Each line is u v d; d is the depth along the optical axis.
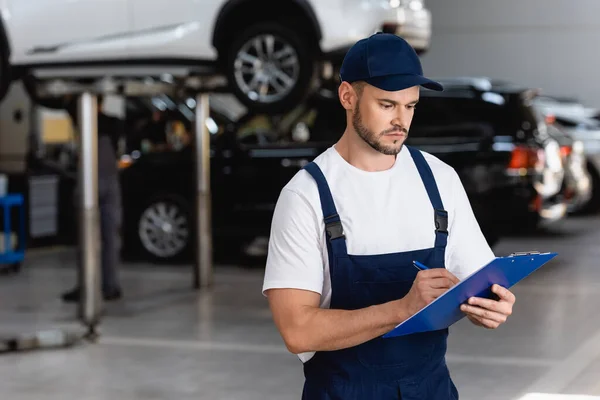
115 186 10.61
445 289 2.88
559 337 8.52
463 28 26.58
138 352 8.15
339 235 3.05
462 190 3.23
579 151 16.30
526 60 26.28
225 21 10.21
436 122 13.12
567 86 26.06
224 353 8.07
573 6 25.91
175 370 7.52
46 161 15.68
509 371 7.35
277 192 13.09
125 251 14.12
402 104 3.00
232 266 13.34
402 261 3.08
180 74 10.52
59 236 16.06
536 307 9.92
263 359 7.84
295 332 3.00
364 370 3.07
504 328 8.91
